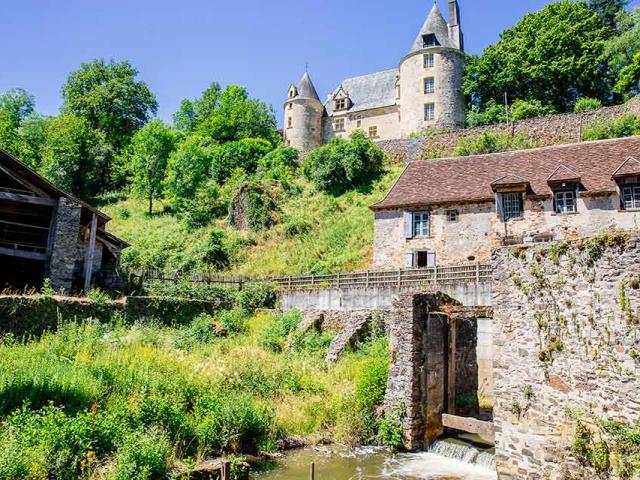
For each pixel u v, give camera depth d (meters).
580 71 42.50
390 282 21.59
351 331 19.25
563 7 44.81
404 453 12.40
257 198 36.59
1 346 14.23
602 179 22.55
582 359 8.48
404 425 12.63
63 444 8.83
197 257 32.34
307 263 30.44
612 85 42.66
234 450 11.43
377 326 19.45
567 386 8.62
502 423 9.45
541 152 26.28
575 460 8.35
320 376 15.94
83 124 52.28
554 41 43.53
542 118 36.66
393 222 26.97
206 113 66.56
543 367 9.00
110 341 16.11
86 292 21.48
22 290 21.36
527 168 25.50
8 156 20.20
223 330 20.78
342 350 18.38
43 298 17.44
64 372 11.94
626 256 8.16
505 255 9.85
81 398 11.07
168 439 10.38
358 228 32.88
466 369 15.27
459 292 19.31
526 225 23.50
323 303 22.80
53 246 20.94
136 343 16.31
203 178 45.97
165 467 9.43
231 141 55.16
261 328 21.20
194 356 16.09
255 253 33.00
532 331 9.25
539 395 8.99
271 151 47.97
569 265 8.84
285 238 34.03
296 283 24.81
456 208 25.50
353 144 39.88
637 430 7.66
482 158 27.86
